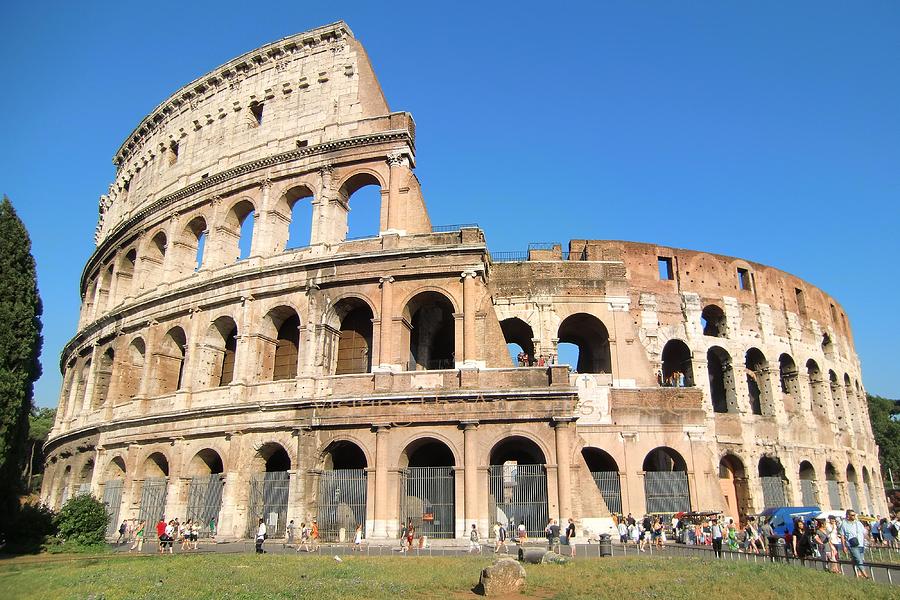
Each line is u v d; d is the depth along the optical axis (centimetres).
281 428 5144
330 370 5403
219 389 5550
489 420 4841
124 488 5819
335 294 5425
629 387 5900
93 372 7112
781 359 7756
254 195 6178
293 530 4806
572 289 6141
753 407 7694
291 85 6419
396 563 3522
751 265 7575
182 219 6675
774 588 2514
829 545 3456
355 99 6100
